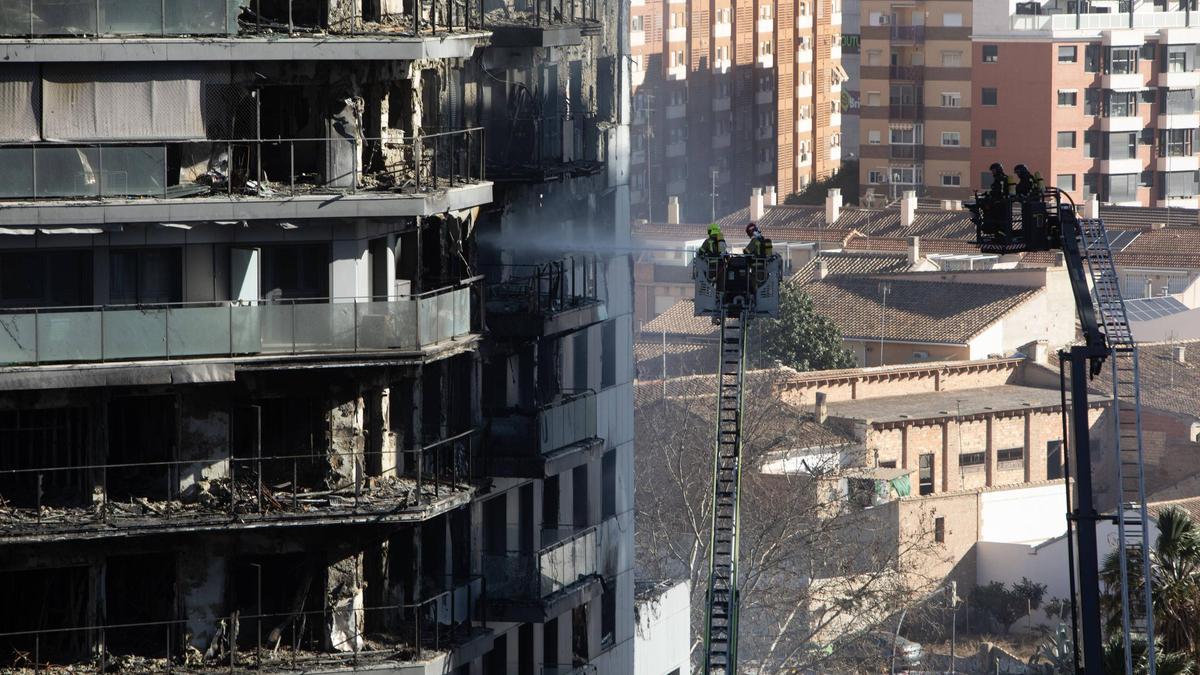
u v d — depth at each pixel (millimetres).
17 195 61969
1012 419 173875
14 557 63781
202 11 63219
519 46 80438
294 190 65000
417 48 65375
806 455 151500
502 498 80812
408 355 66312
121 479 65438
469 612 76125
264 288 65750
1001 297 197375
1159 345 192000
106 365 62875
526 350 81750
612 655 93188
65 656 64938
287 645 67438
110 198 62594
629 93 96000
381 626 69688
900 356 195375
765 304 79188
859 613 118875
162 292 64500
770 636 116875
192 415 65438
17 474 63938
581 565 85062
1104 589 101938
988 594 155875
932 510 157875
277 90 66250
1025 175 82250
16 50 61562
